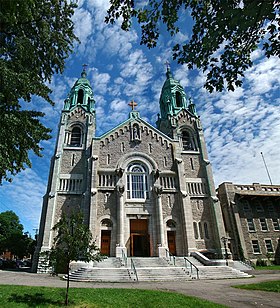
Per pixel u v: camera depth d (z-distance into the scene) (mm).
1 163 13109
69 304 9148
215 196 35188
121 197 32188
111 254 29391
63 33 16047
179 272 20969
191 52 6484
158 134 38906
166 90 48219
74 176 35031
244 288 13523
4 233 59906
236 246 35375
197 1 5910
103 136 37188
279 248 36250
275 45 5828
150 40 7285
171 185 35031
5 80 12516
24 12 11617
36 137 15555
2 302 8891
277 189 41156
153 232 31484
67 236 10594
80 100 44500
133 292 11758
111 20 7230
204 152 39406
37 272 27219
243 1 4961
